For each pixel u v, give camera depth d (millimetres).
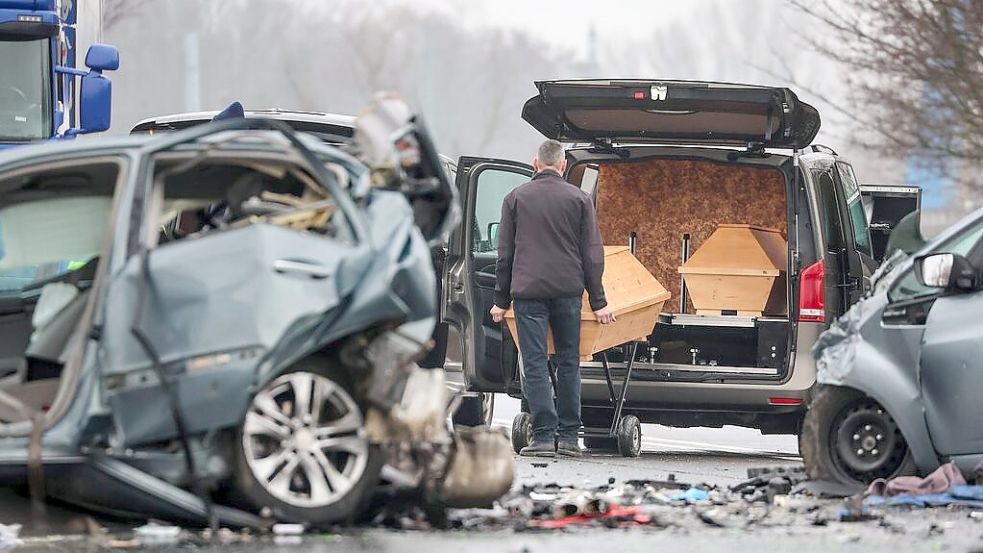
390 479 16984
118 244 16375
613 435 27203
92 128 32656
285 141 17297
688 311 29422
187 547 15555
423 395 16438
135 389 15938
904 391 20203
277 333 15844
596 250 26297
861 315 20875
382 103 17750
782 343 27406
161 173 16969
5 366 18250
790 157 27266
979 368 19594
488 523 17391
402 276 16375
